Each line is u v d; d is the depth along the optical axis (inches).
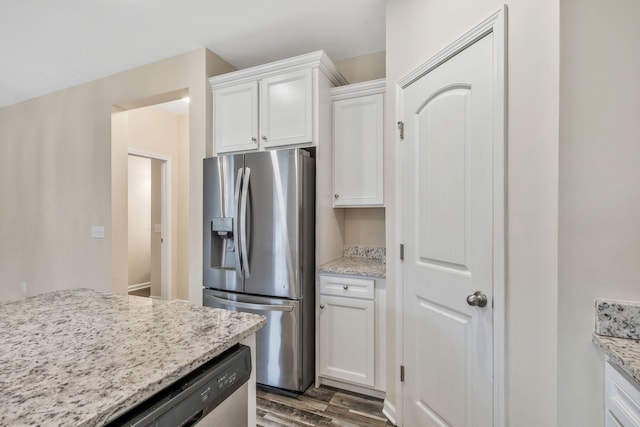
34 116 131.9
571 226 35.6
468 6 50.0
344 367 79.3
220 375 31.3
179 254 160.9
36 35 89.2
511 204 43.0
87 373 25.4
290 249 77.2
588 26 34.9
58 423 19.3
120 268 115.7
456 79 51.9
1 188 142.6
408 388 64.1
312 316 83.0
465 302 50.3
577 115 35.3
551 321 37.5
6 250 140.8
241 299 81.9
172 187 159.5
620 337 33.6
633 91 33.7
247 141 90.3
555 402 37.0
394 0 69.3
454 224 52.7
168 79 101.6
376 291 75.5
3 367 26.3
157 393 26.3
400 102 66.2
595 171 34.8
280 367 78.6
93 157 116.8
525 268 41.0
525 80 40.8
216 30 87.5
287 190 77.4
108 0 74.9
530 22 40.1
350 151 88.4
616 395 31.6
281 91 86.0
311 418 69.7
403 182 65.3
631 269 33.7
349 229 101.2
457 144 52.1
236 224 81.1
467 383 49.9
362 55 101.7
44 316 40.2
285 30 87.8
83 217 119.1
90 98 117.2
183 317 39.8
